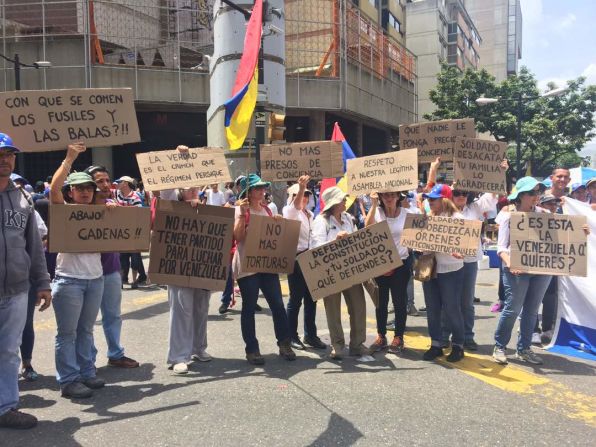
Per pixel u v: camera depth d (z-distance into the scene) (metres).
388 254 5.09
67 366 4.27
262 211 5.32
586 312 5.58
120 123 4.53
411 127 6.02
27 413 3.90
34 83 21.17
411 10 47.88
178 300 4.88
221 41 14.18
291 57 25.62
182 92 22.02
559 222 4.93
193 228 4.84
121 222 4.39
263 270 5.08
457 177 5.60
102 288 4.53
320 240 5.22
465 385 4.49
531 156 30.06
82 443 3.44
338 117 27.72
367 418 3.80
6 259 3.63
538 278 5.11
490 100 22.33
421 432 3.58
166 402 4.13
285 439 3.48
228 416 3.85
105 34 21.66
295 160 5.64
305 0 25.14
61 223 4.18
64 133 4.40
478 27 80.38
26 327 4.70
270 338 6.08
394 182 5.36
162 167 4.85
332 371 4.88
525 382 4.58
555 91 22.00
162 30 24.50
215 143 14.58
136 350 5.60
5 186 3.73
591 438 3.51
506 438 3.50
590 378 4.70
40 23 22.00
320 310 7.62
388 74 30.38
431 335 5.28
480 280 10.66
